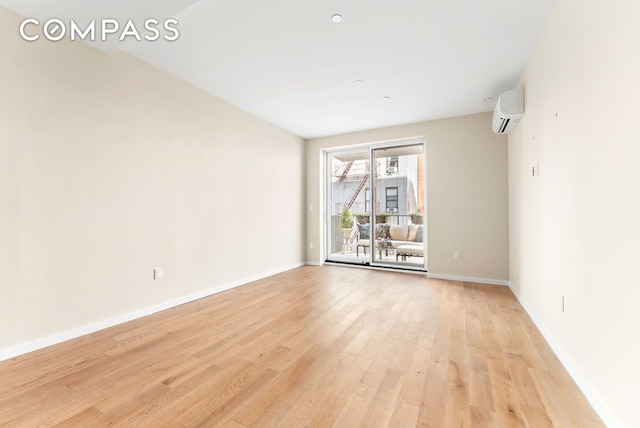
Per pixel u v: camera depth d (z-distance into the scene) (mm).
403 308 3223
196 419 1478
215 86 3594
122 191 2816
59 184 2373
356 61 3020
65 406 1578
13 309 2125
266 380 1832
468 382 1808
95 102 2617
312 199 5988
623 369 1335
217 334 2535
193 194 3553
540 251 2641
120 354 2170
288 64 3082
